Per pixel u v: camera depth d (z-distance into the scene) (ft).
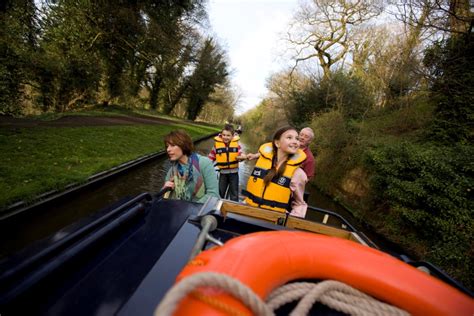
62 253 3.26
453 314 2.31
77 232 3.56
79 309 2.82
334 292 2.46
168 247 4.01
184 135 6.73
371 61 42.27
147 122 54.75
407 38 27.04
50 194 12.51
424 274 2.70
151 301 3.01
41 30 32.86
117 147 25.66
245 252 2.37
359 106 38.81
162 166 26.89
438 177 15.49
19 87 30.30
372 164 22.75
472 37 18.02
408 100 28.89
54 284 3.04
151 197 5.93
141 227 4.68
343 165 29.37
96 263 3.55
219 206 5.01
